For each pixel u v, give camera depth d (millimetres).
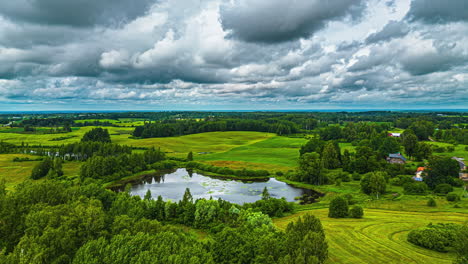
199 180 115250
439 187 81875
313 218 40719
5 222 42938
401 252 45750
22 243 35406
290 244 36500
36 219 41750
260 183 109688
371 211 69250
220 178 118438
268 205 69375
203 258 35438
